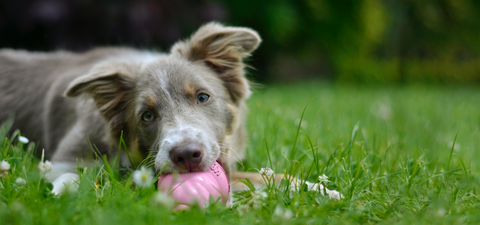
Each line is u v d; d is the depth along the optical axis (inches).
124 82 41.8
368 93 104.7
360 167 39.7
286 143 45.1
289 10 128.0
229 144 41.8
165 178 36.9
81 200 35.1
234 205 36.4
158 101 40.3
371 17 155.6
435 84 192.1
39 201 35.0
